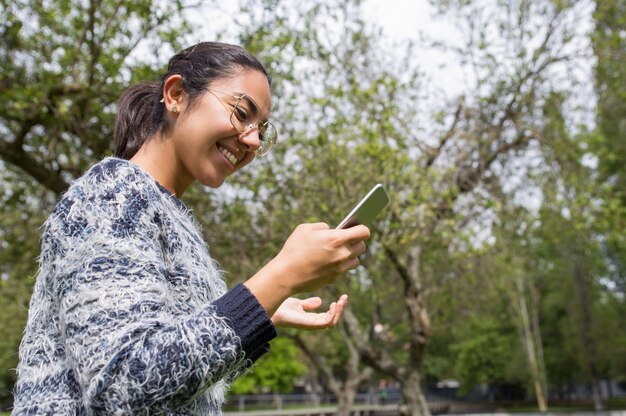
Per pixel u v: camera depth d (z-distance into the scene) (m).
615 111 15.59
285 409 37.81
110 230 1.14
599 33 10.02
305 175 7.73
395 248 8.04
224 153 1.39
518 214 10.00
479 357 37.25
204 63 1.38
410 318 9.39
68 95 6.67
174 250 1.24
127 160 1.38
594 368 31.61
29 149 7.56
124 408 0.99
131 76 6.49
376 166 7.27
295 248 1.14
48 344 1.18
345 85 8.29
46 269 1.18
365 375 12.66
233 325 1.06
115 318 1.05
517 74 9.44
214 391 1.32
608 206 9.75
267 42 7.00
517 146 9.77
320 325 1.68
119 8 6.69
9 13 6.41
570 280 30.62
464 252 8.74
